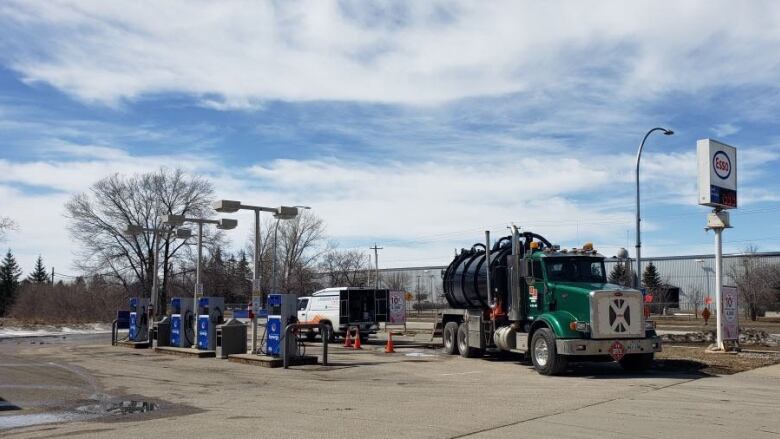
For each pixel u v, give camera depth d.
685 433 8.75
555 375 15.72
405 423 9.53
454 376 15.66
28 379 15.27
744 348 22.53
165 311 56.47
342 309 28.81
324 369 17.25
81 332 42.47
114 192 56.28
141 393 12.96
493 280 19.22
